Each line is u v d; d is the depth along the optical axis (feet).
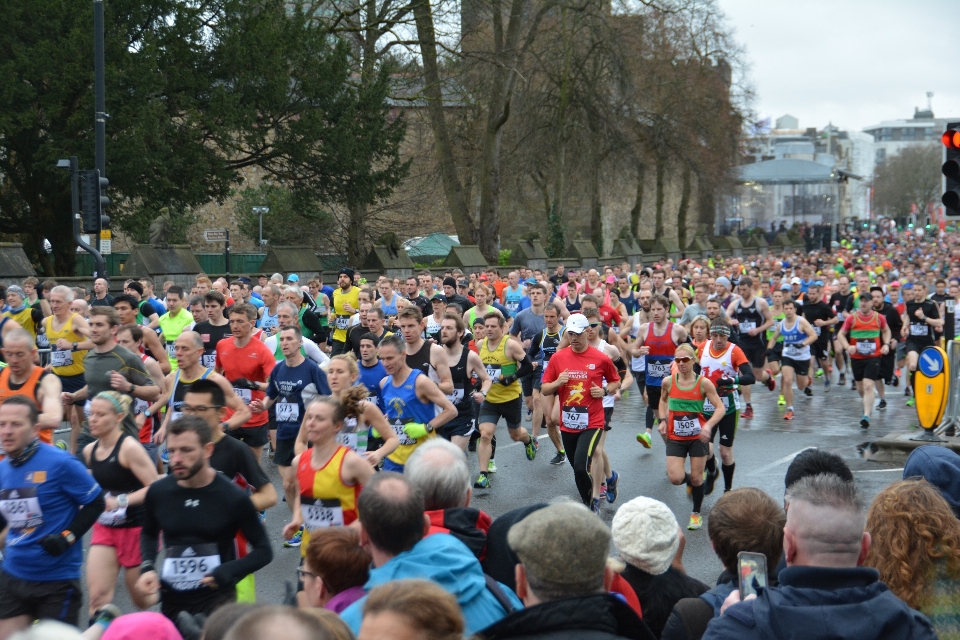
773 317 59.21
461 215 131.75
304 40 107.96
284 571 26.30
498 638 10.34
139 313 52.65
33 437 18.44
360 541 14.40
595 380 31.30
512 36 125.59
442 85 128.57
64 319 37.45
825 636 9.64
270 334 48.06
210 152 100.48
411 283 59.77
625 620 10.44
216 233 107.76
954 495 14.78
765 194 382.22
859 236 331.98
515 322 47.50
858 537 10.20
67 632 8.64
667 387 31.09
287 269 102.89
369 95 111.86
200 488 17.01
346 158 106.93
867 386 49.39
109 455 20.74
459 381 33.12
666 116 169.37
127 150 86.79
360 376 29.89
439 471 15.26
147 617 10.89
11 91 83.97
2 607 18.42
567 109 151.84
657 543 14.69
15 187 106.01
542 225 217.15
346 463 19.45
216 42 102.01
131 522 20.42
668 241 200.95
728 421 33.32
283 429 29.81
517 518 15.12
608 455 42.34
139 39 97.09
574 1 138.10
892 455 40.52
